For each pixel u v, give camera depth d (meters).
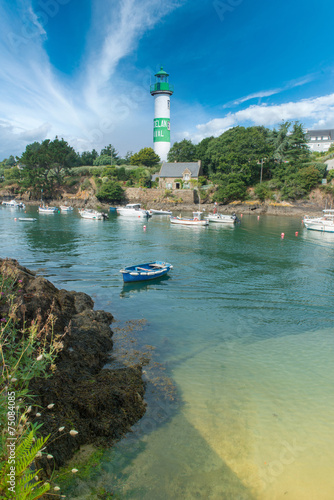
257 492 6.08
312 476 6.50
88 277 21.70
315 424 8.02
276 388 9.52
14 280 11.18
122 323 14.20
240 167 89.00
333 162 89.88
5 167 153.38
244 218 71.69
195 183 94.12
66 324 11.64
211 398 8.91
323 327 14.35
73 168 115.56
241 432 7.62
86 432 6.98
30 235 40.12
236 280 21.78
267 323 14.71
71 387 8.12
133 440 7.16
